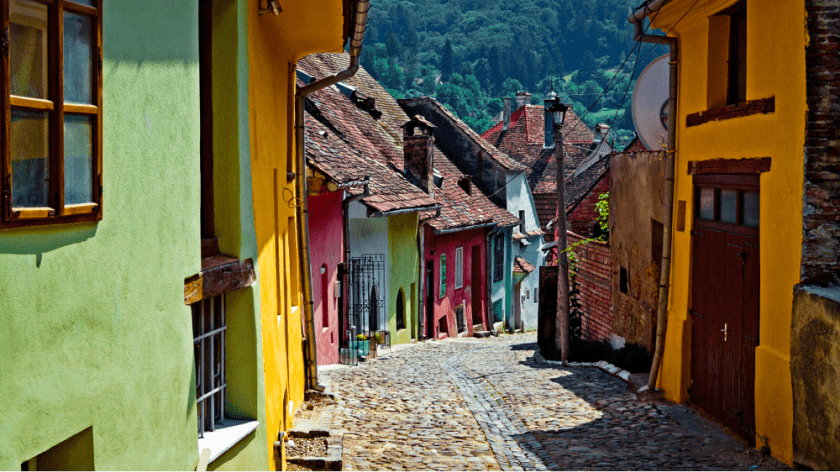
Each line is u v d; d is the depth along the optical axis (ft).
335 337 57.67
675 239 37.73
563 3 491.72
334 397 39.99
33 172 12.98
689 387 36.17
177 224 18.06
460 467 27.94
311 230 51.62
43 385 13.17
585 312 63.10
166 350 17.51
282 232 33.63
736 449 28.63
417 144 84.69
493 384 47.34
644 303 47.26
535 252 125.39
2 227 12.21
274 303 28.78
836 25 24.91
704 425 32.40
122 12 15.51
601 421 34.76
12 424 12.43
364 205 64.64
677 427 32.40
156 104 16.96
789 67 26.20
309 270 39.50
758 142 28.53
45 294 13.21
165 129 17.39
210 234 23.57
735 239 30.71
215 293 21.29
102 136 14.71
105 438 14.98
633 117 44.98
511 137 167.73
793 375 25.36
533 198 131.85
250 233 24.63
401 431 33.81
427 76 422.00
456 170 110.22
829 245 25.08
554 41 481.87
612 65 465.06
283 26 31.50
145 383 16.55
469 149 114.52
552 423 35.09
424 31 511.40
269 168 29.73
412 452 30.12
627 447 29.91
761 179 28.19
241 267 23.40
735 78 33.32
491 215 103.40
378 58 393.50
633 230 49.29
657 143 44.34
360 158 71.77
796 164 25.63
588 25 473.26
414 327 80.64
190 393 18.85
